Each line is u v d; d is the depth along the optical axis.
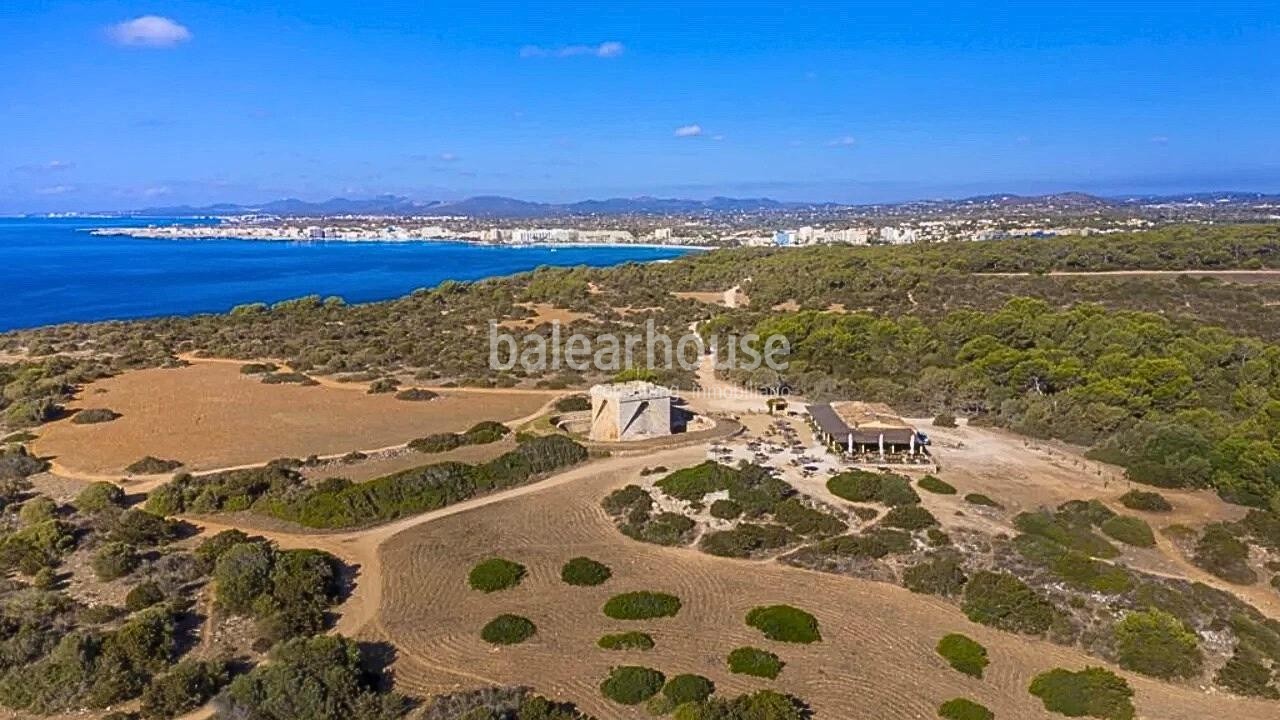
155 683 33.47
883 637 39.53
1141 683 36.19
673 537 50.56
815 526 50.81
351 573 45.62
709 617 41.38
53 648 35.59
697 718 31.27
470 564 47.09
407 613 41.31
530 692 34.53
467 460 64.06
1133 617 38.94
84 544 46.59
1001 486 58.41
